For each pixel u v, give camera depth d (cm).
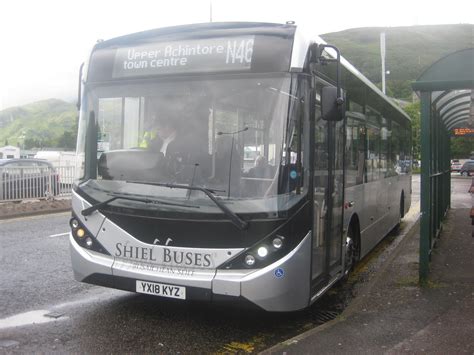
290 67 512
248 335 546
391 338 500
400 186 1258
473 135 1653
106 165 566
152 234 520
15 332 536
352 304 620
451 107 1017
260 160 506
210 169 521
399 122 1228
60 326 556
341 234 666
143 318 588
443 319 554
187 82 547
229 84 529
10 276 768
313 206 532
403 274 760
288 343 489
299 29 525
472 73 665
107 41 603
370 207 873
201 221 499
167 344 512
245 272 490
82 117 598
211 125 532
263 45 523
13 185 1552
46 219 1412
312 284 539
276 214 489
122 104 574
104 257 550
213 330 557
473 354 459
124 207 534
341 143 656
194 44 550
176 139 540
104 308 622
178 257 509
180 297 505
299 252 505
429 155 705
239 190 505
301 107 512
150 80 565
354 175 742
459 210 1661
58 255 921
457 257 867
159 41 568
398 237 1245
